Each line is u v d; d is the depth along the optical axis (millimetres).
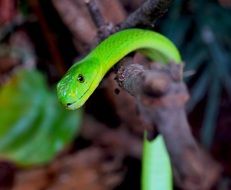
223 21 671
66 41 599
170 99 266
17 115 597
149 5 320
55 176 673
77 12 494
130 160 687
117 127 693
